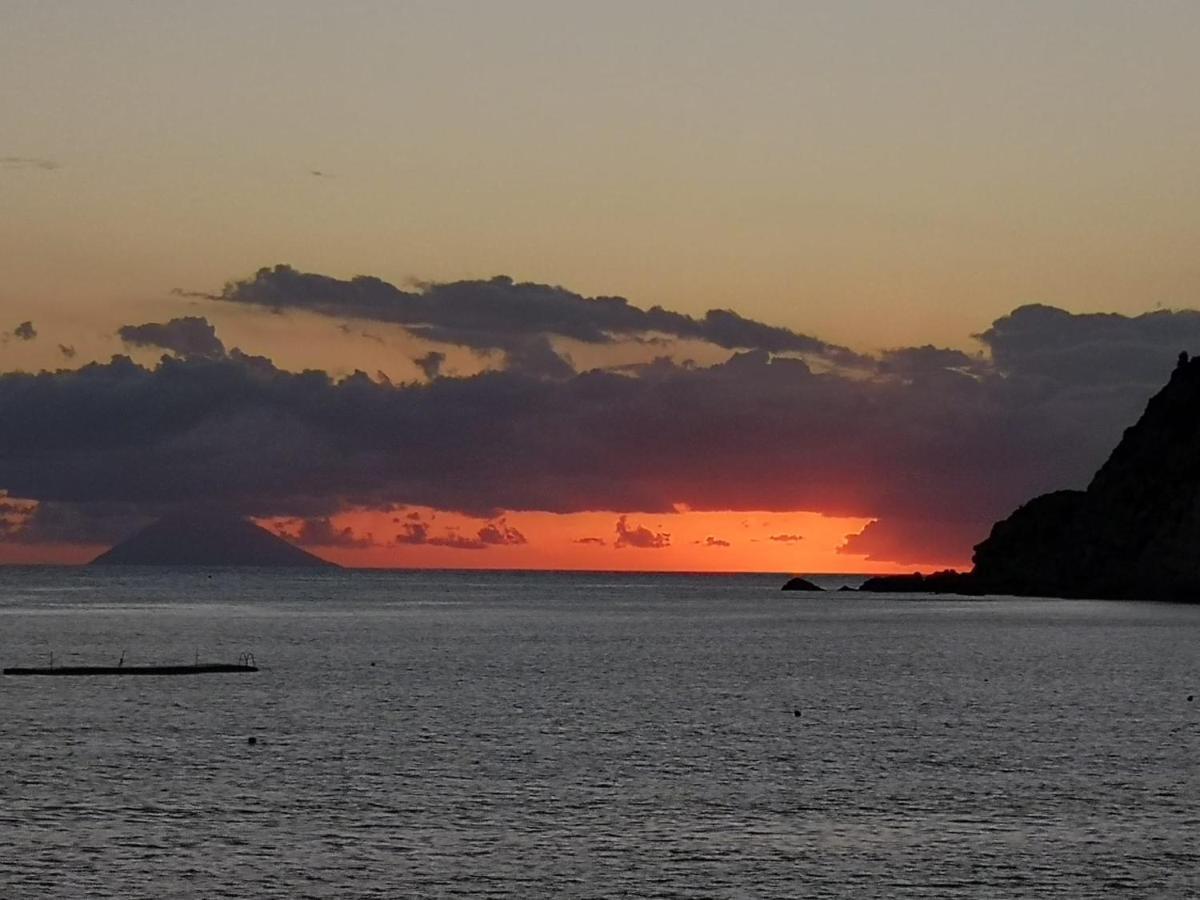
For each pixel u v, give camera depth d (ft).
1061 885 183.01
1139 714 337.72
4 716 320.70
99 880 182.60
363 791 234.99
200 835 204.54
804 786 240.73
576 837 204.85
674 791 236.22
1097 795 233.96
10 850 195.62
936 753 276.21
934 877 186.19
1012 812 221.46
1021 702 363.35
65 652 522.88
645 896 177.99
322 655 511.81
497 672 444.14
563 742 288.51
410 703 354.33
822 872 188.24
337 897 176.45
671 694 380.17
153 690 375.66
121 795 230.68
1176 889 181.68
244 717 322.96
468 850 197.67
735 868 189.98
